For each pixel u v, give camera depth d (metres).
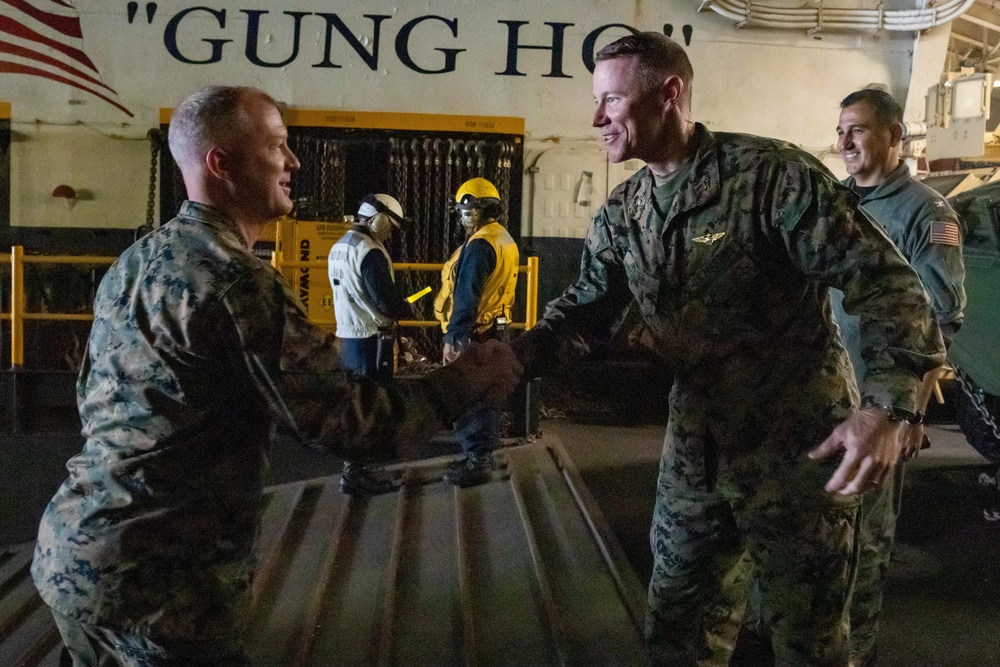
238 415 1.52
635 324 2.12
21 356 5.05
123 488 1.44
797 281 1.74
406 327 6.96
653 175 1.85
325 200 6.86
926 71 6.90
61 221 6.81
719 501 1.88
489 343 1.79
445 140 6.88
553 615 2.94
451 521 3.95
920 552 3.77
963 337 4.33
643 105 1.71
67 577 1.42
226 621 1.49
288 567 3.38
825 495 1.74
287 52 6.79
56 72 6.72
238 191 1.60
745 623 2.81
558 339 2.02
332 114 6.82
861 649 2.41
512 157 6.91
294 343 1.47
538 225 6.97
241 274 1.46
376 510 4.10
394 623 2.90
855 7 6.87
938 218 2.55
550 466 4.86
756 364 1.77
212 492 1.48
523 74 6.87
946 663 2.74
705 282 1.76
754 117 6.97
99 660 1.50
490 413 4.43
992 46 8.89
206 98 1.58
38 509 4.50
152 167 6.75
